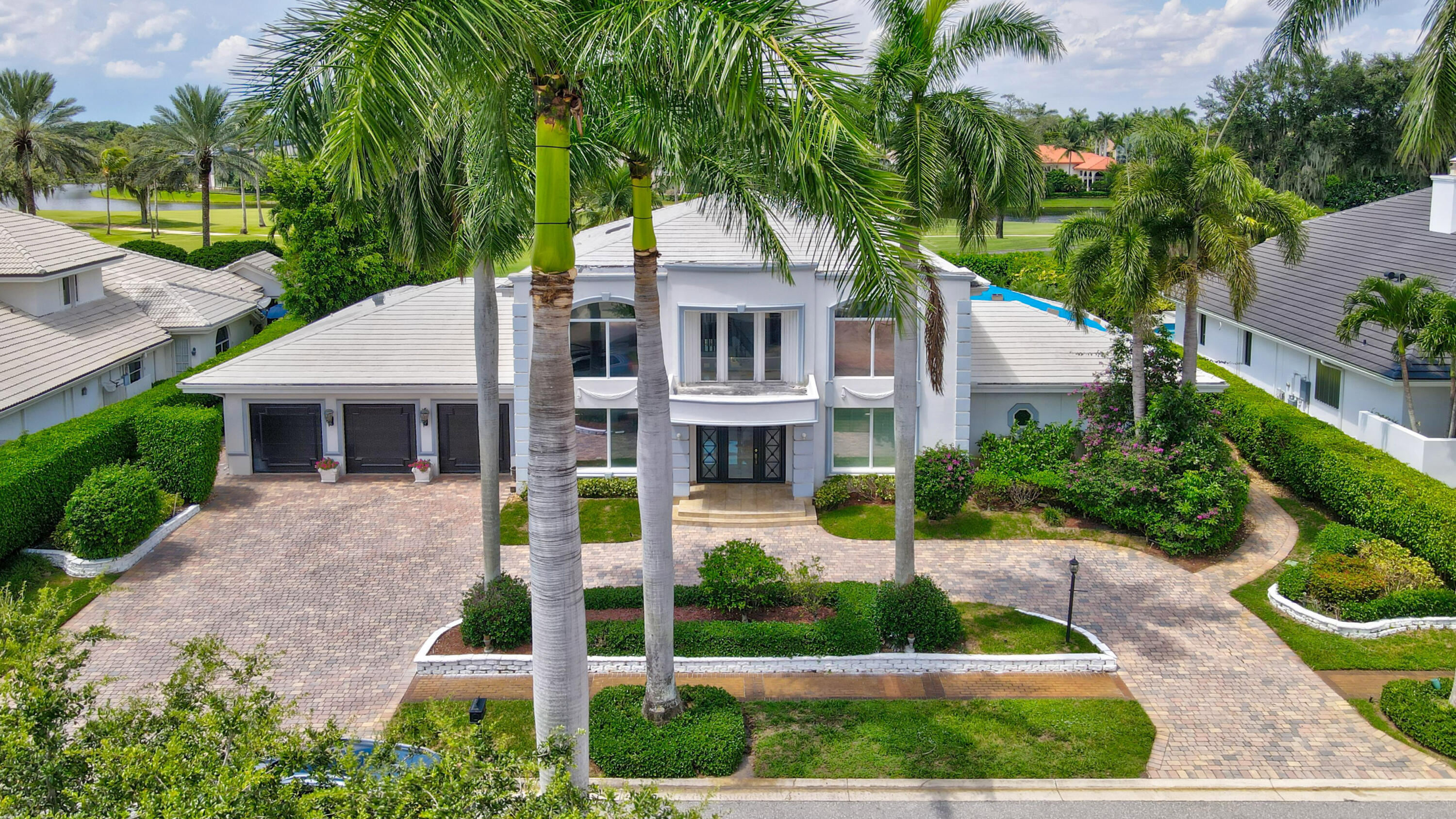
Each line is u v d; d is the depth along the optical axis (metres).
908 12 18.31
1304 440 28.03
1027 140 19.06
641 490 17.48
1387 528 24.41
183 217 118.00
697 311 28.92
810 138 10.85
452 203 19.58
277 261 55.19
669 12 10.98
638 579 24.73
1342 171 70.88
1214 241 25.73
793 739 18.23
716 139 13.76
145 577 24.92
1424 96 17.00
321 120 10.70
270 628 22.62
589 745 16.22
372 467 32.00
